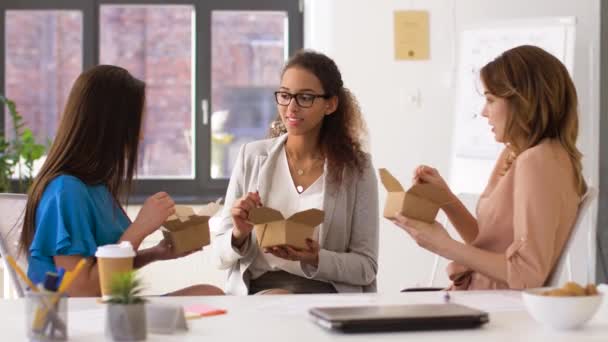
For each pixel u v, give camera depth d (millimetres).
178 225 2012
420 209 1905
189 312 1520
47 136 4195
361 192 2422
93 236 2029
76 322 1457
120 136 2119
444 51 4039
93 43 4164
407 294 1793
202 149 4203
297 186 2393
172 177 4211
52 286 1328
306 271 2277
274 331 1367
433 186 1884
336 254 2281
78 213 1962
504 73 2010
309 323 1438
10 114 4164
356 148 2457
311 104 2334
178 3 4176
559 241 1914
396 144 4055
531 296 1422
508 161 2133
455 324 1395
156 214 2000
